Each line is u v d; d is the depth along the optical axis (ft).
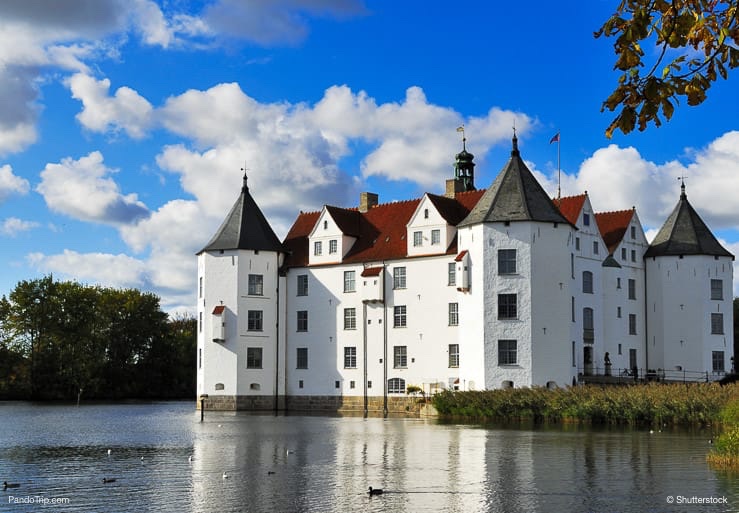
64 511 79.15
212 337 260.42
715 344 258.98
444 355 236.84
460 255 226.58
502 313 219.20
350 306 256.11
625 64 31.83
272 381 264.11
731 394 168.86
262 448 131.85
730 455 109.40
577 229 234.99
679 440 136.05
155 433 163.53
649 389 178.19
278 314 267.59
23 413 247.91
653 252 266.57
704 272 259.80
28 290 374.02
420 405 223.10
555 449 125.08
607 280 252.01
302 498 85.51
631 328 260.42
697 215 269.23
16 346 372.99
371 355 250.37
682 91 31.78
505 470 103.86
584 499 83.82
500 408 192.65
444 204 247.50
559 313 219.82
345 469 106.22
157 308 412.36
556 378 216.74
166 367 408.46
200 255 269.44
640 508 79.10
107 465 111.55
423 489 90.48
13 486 93.61
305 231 279.28
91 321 391.24
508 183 227.20
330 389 257.55
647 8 31.55
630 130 32.63
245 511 78.95
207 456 121.19
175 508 80.43
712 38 31.53
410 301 244.42
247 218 268.21
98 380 377.30
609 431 154.81
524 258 218.79
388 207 269.23
